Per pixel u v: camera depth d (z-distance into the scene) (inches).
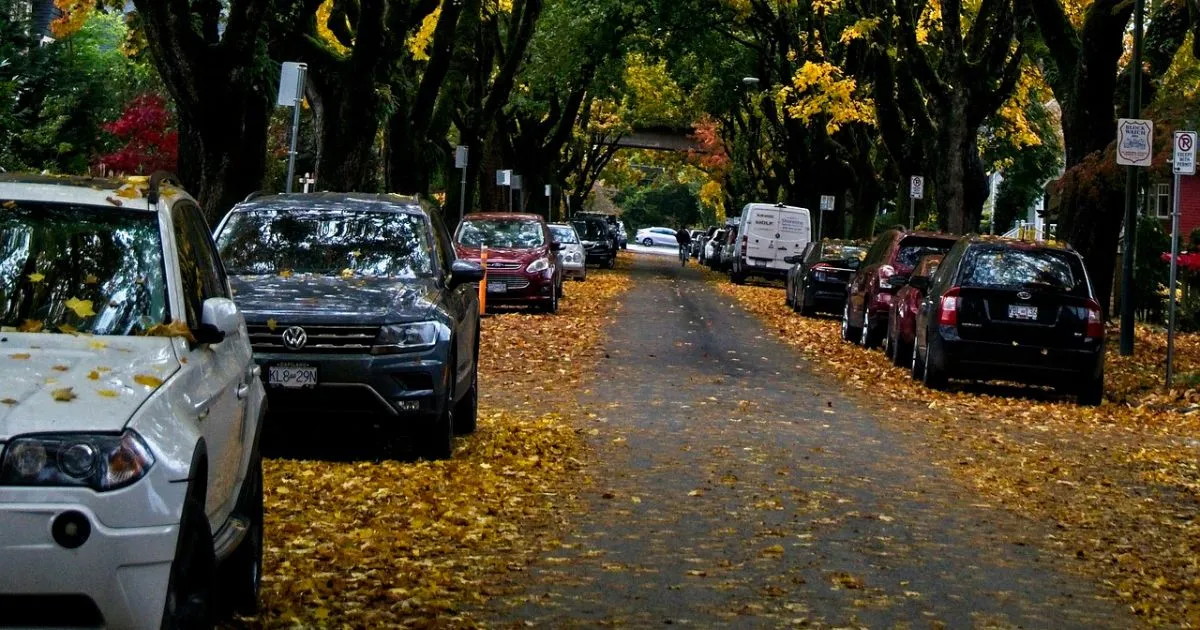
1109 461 526.3
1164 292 1411.2
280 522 361.1
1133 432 618.8
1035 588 327.0
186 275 257.9
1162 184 2169.0
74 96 1432.1
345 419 453.4
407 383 445.1
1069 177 955.3
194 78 808.9
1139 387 785.6
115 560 194.5
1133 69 916.0
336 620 275.7
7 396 201.6
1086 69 976.3
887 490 444.5
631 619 287.0
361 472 435.2
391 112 1130.7
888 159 1999.3
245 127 855.1
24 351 219.5
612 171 4153.5
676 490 431.5
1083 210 1035.3
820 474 467.8
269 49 995.3
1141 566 353.4
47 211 250.7
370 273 483.5
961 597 314.8
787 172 2583.7
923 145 1461.6
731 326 1164.5
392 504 393.1
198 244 278.5
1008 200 2423.7
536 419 578.6
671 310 1332.4
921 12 1477.6
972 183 1317.7
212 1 844.6
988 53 1305.4
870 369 849.5
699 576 325.1
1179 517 421.7
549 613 289.9
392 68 1131.9
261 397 289.6
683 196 5413.4
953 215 1315.2
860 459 504.1
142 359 223.8
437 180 2404.0
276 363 437.7
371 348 442.6
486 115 1802.4
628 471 462.0
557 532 367.6
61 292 240.4
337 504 389.7
